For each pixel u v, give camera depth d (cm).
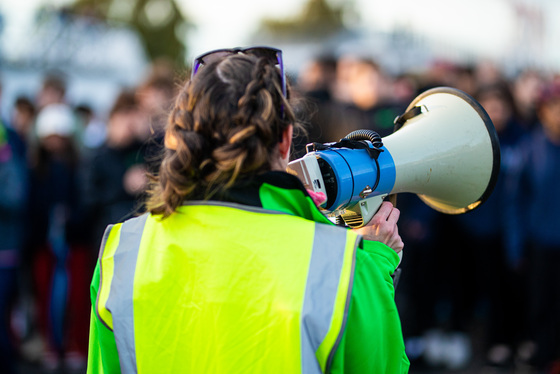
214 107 118
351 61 512
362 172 144
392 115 422
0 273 380
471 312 466
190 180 122
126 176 397
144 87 434
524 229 428
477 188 164
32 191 449
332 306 112
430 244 438
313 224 119
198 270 119
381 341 118
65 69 825
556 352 425
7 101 725
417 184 158
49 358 458
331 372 114
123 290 123
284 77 128
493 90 434
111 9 2716
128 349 121
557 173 414
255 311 114
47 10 836
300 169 141
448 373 439
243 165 119
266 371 112
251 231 119
